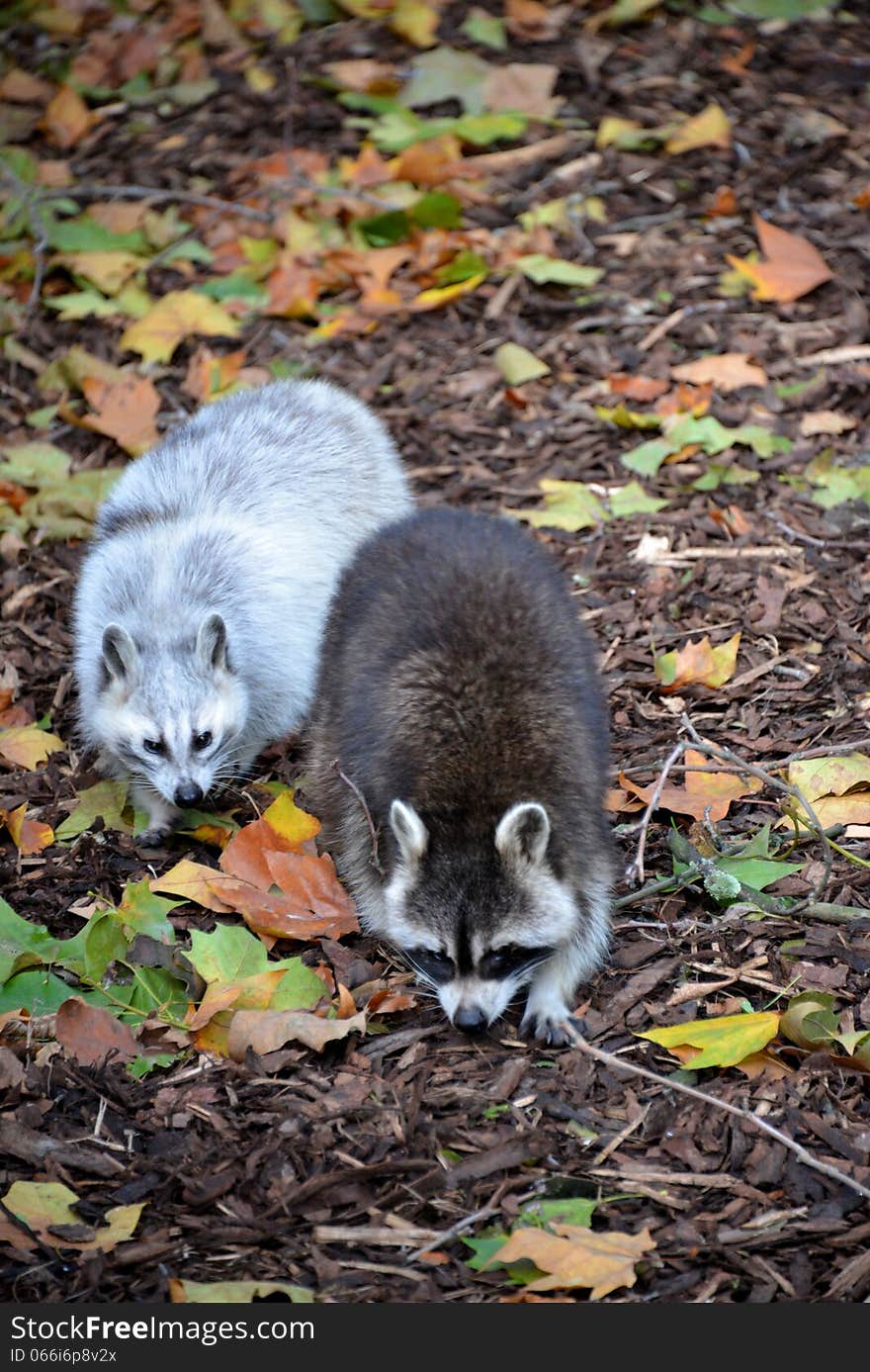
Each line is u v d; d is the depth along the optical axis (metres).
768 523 10.27
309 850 7.85
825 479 10.52
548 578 8.05
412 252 12.91
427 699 7.34
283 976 7.05
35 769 8.86
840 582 9.73
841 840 7.94
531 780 7.15
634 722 8.81
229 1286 5.69
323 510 9.74
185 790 8.35
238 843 7.78
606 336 12.03
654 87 14.48
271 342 12.37
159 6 16.11
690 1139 6.36
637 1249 5.76
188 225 13.55
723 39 15.02
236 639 9.05
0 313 12.66
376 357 12.10
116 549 9.33
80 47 15.80
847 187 13.15
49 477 10.97
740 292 12.27
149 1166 6.29
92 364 11.86
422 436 11.30
